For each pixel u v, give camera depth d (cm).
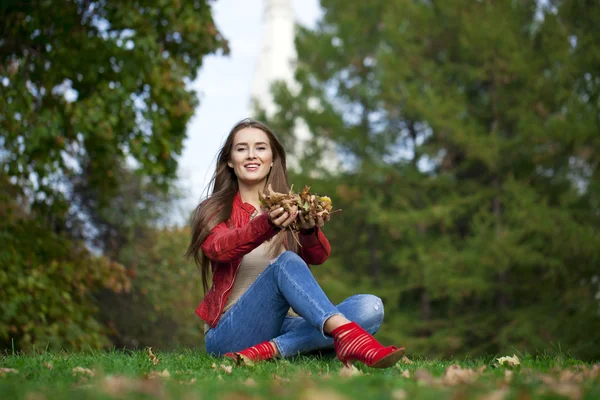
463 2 1780
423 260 1603
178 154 909
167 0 852
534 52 1689
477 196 1683
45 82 800
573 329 1493
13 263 764
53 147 809
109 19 844
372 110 1964
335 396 195
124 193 1315
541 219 1521
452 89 1756
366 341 288
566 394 200
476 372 273
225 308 346
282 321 338
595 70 1580
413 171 1803
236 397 199
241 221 348
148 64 816
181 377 261
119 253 1320
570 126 1513
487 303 1784
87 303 892
